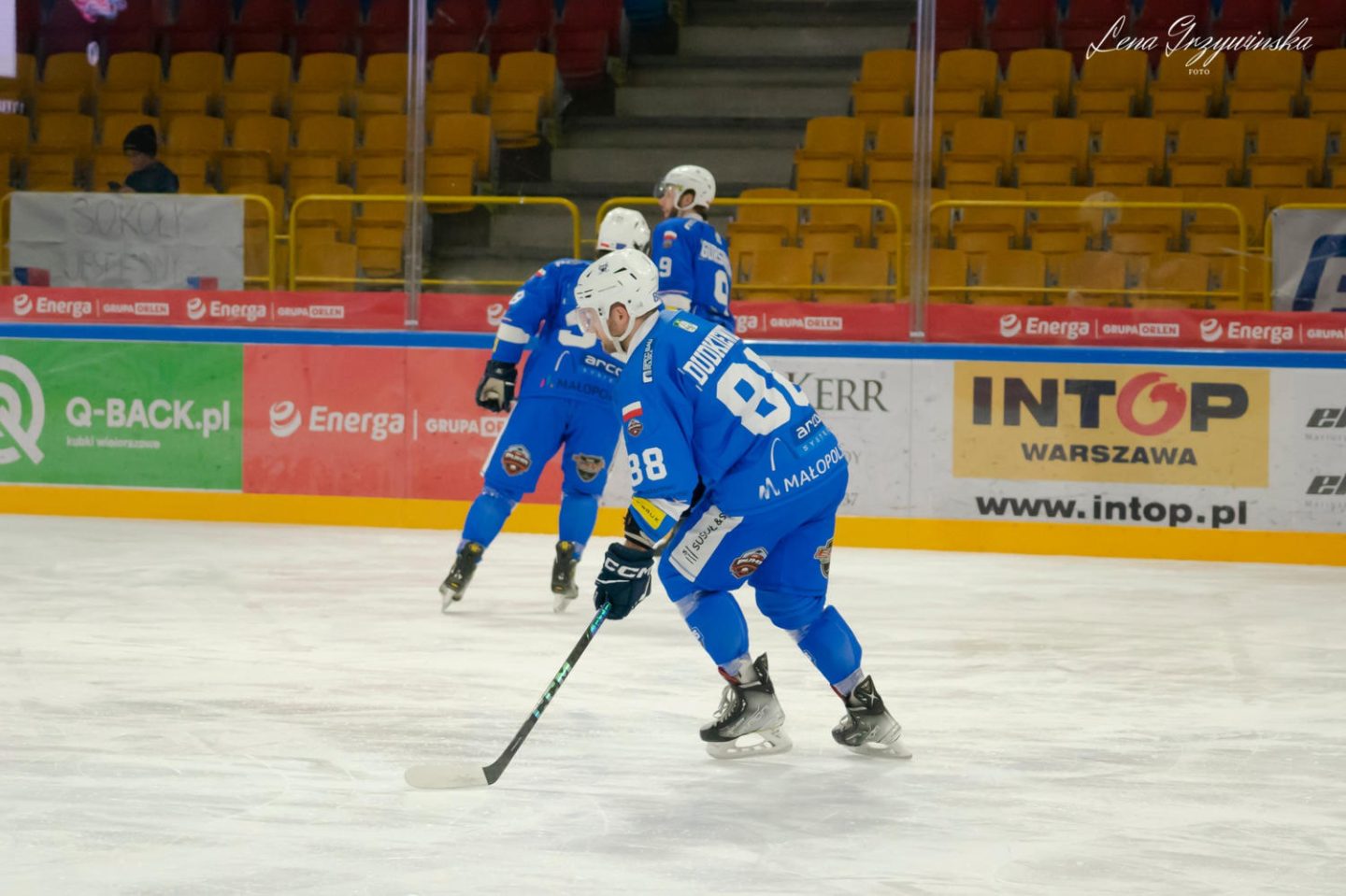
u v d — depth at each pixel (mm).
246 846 11789
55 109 33094
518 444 21844
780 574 14117
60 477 30953
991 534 27828
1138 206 28641
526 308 21891
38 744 14742
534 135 34031
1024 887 11102
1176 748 15000
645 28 36156
